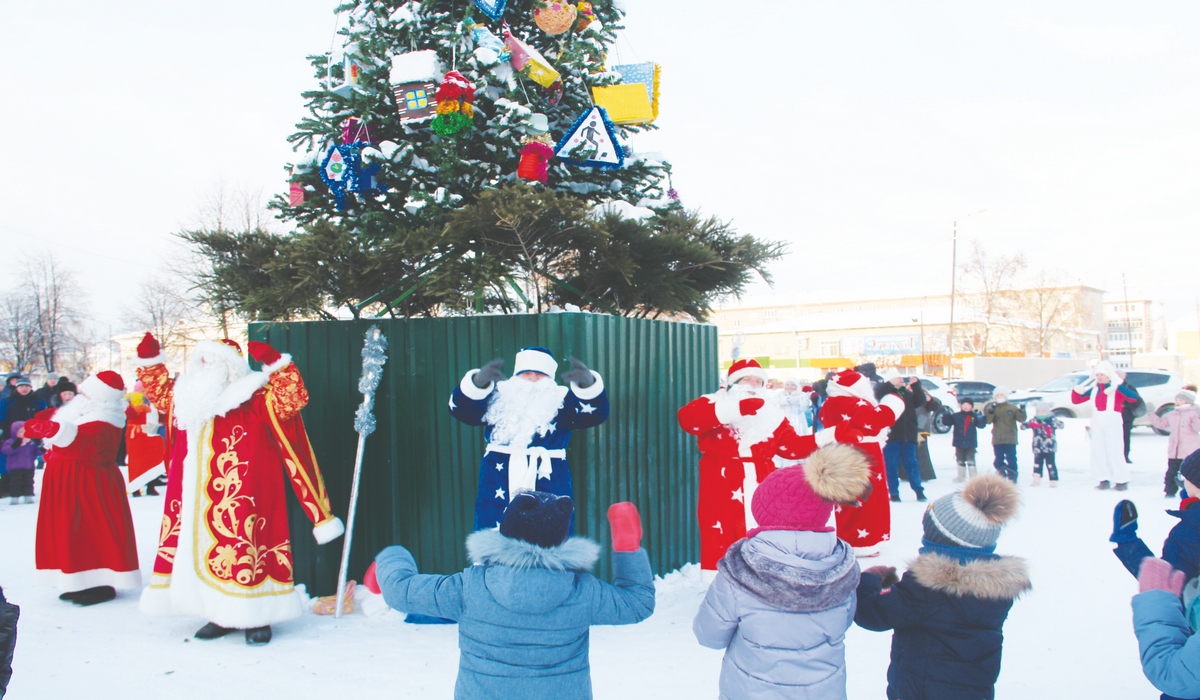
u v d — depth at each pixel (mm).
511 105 5086
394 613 4910
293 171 5738
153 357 4867
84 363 36969
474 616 2176
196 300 5398
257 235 5273
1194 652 1958
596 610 2197
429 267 5121
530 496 2236
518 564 2123
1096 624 4590
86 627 4688
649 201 5992
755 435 5180
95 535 5152
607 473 5039
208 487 4395
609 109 5715
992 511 2305
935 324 51406
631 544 2340
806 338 56656
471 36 5355
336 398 5418
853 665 4055
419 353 5207
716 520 5227
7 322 34250
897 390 9648
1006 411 10617
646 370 5559
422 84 5113
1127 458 11914
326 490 5410
